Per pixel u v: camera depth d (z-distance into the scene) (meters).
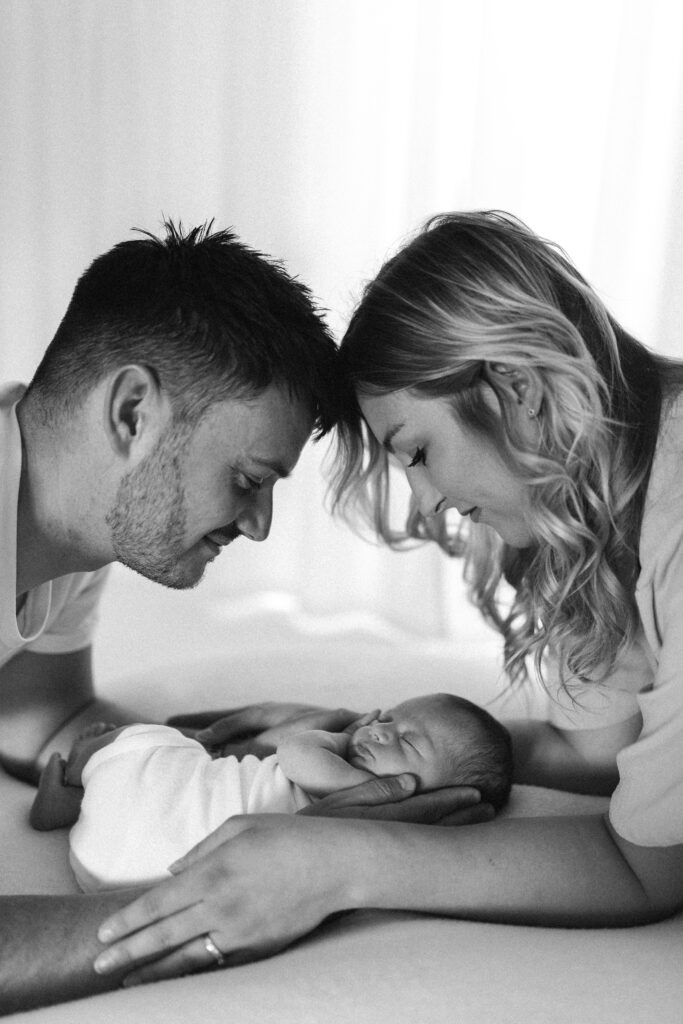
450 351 1.06
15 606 1.27
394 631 2.60
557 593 1.24
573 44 2.27
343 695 1.77
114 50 2.59
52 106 2.65
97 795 1.27
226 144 2.59
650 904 1.09
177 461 1.17
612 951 1.01
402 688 1.80
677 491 1.12
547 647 1.52
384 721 1.43
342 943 1.04
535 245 1.11
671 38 2.18
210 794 1.28
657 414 1.16
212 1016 0.88
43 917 1.00
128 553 1.24
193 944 1.00
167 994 0.93
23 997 0.97
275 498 2.71
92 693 1.67
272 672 1.84
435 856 1.05
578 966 0.97
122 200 2.69
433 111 2.37
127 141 2.65
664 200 2.25
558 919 1.08
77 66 2.62
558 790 1.51
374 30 2.44
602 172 2.27
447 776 1.37
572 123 2.31
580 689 1.45
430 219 1.18
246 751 1.48
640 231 2.29
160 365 1.13
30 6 2.59
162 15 2.55
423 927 1.07
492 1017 0.88
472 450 1.12
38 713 1.57
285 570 2.76
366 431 1.35
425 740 1.38
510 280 1.07
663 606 1.11
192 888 0.99
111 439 1.15
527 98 2.31
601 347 1.13
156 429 1.15
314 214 2.58
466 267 1.08
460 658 1.92
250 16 2.49
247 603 2.73
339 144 2.52
